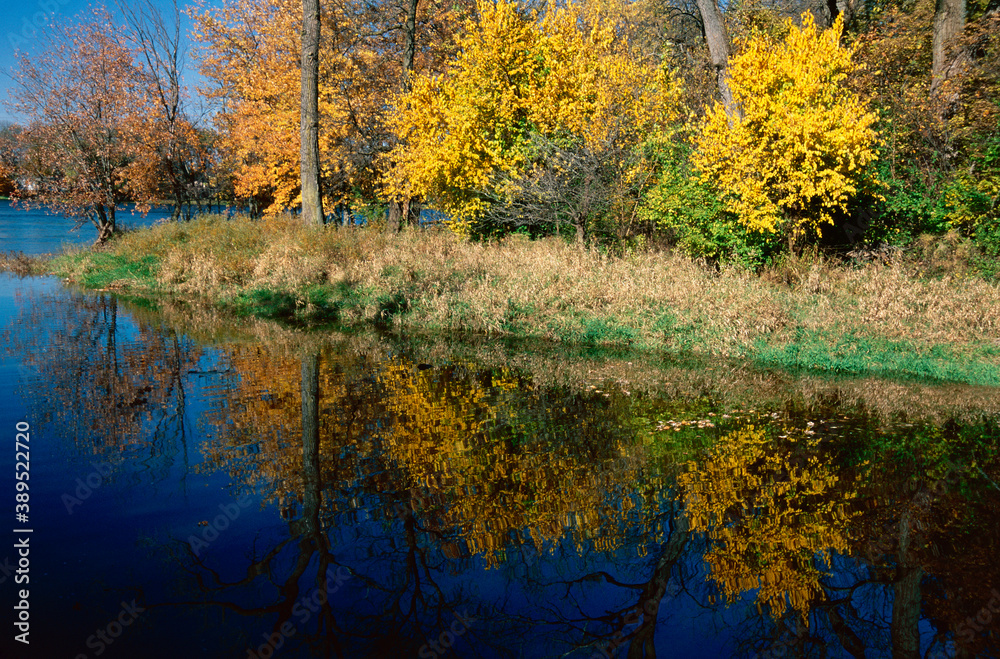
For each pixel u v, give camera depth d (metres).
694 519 4.20
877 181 10.26
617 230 14.45
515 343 9.82
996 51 11.91
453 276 12.46
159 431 5.61
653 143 13.23
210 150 26.70
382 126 21.56
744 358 8.61
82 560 3.50
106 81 22.38
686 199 12.13
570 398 6.86
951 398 6.80
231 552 3.66
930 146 11.55
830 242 11.37
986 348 7.86
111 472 4.71
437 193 16.39
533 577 3.54
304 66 16.61
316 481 4.63
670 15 21.67
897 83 13.06
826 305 9.23
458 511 4.25
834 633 3.10
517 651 2.89
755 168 10.54
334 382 7.39
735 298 9.77
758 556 3.78
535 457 5.16
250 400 6.60
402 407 6.46
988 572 3.58
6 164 22.89
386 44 21.56
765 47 10.91
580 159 13.63
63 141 22.61
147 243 17.56
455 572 3.56
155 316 11.95
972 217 10.27
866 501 4.43
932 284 9.13
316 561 3.60
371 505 4.30
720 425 5.97
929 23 14.77
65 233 34.28
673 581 3.54
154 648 2.76
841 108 9.81
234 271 14.19
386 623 3.04
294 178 23.27
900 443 5.48
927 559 3.72
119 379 7.35
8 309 12.62
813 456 5.22
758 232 11.20
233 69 25.44
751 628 3.11
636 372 8.04
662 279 10.77
